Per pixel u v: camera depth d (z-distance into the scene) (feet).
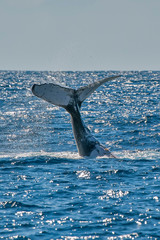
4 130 392.06
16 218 154.51
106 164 228.84
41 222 151.12
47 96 224.33
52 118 499.92
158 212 158.51
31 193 181.16
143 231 142.82
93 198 175.01
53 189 186.80
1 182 197.67
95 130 388.16
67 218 154.30
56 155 255.50
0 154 267.39
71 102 231.30
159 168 222.48
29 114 545.03
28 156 252.42
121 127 407.44
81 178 204.03
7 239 137.80
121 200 172.14
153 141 321.32
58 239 137.90
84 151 245.45
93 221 151.43
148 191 183.32
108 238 138.31
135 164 231.09
